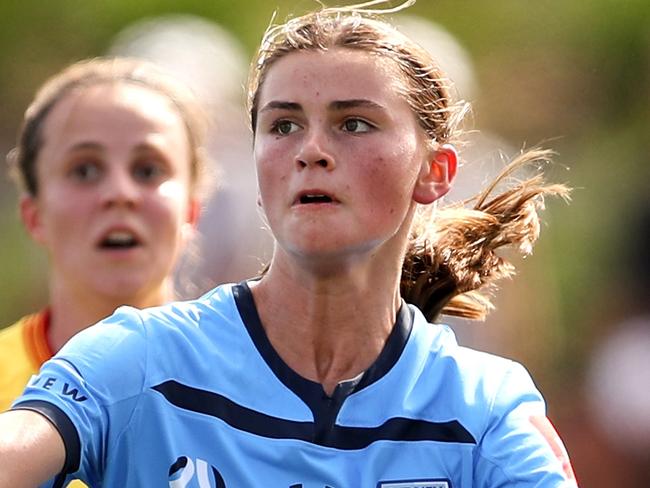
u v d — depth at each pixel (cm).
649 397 3186
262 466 1225
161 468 1206
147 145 1712
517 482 1252
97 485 1209
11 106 4228
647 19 4347
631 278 3478
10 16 4253
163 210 1708
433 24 4038
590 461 3191
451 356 1304
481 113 4206
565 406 3378
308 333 1262
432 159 1320
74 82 1738
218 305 1279
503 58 4297
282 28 1299
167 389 1220
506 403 1288
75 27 4262
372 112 1252
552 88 4297
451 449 1263
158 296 1722
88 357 1201
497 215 1541
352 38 1272
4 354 1677
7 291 3775
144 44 3397
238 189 2788
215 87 2988
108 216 1688
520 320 3234
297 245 1229
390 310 1292
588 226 3931
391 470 1250
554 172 4128
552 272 3716
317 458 1235
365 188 1240
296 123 1259
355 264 1253
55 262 1706
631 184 4031
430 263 1511
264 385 1249
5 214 3909
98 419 1185
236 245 2772
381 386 1272
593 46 4341
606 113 4300
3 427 1147
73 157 1702
